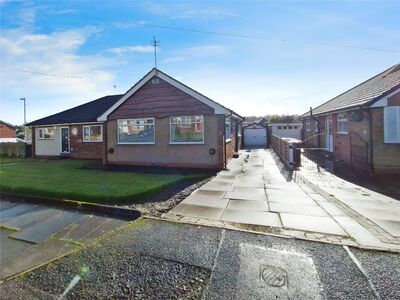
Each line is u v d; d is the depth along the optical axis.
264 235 4.76
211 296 3.19
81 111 21.05
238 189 8.27
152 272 3.73
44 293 3.42
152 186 8.41
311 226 5.11
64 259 4.23
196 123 12.63
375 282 3.33
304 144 25.06
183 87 12.60
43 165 15.37
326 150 18.17
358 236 4.61
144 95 13.47
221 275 3.59
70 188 8.32
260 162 14.92
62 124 19.38
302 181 9.35
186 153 12.77
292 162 12.69
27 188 8.47
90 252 4.39
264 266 3.77
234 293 3.22
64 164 15.77
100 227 5.64
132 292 3.34
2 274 3.96
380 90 11.09
